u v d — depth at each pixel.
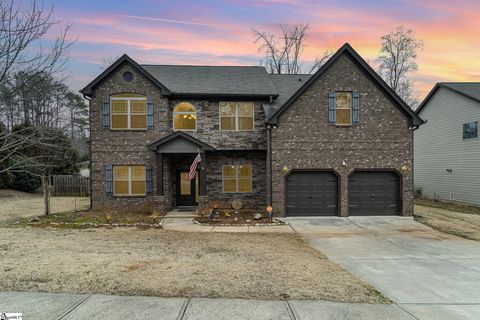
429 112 22.36
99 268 6.32
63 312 4.36
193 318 4.23
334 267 6.86
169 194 15.55
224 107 15.80
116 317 4.23
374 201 14.34
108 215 13.09
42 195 24.27
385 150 14.27
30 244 8.50
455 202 19.66
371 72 14.16
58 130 11.84
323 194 14.30
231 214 14.40
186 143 13.93
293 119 14.12
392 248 9.02
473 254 8.41
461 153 19.14
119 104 15.04
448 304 5.04
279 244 9.16
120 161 15.02
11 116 9.80
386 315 4.54
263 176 16.11
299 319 4.27
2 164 20.81
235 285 5.50
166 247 8.45
